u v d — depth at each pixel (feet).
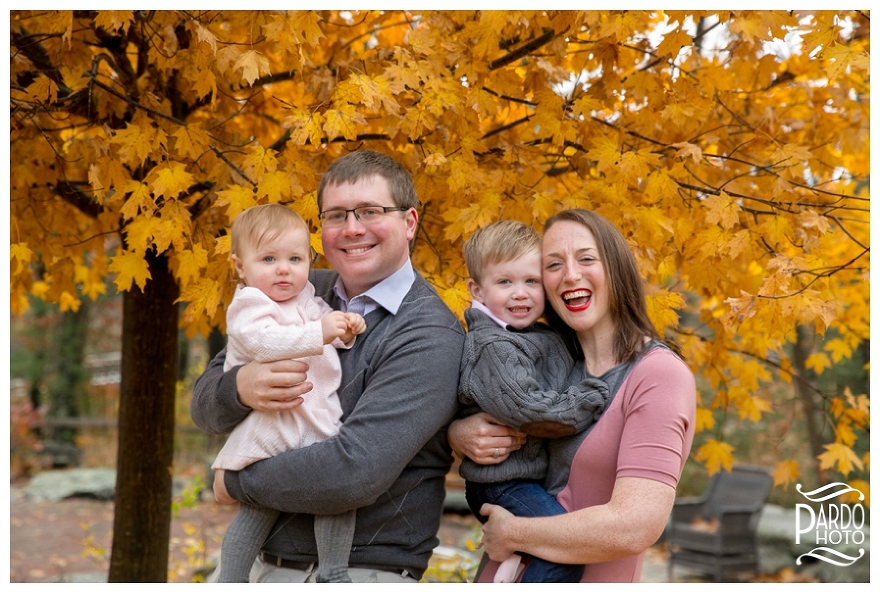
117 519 13.74
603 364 7.81
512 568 7.45
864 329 13.03
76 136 13.01
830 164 12.05
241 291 7.83
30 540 26.94
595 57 10.23
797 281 10.38
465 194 9.87
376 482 7.23
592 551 6.88
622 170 9.73
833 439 17.46
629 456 7.04
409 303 8.02
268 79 11.41
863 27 10.87
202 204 10.59
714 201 9.77
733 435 30.91
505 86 10.44
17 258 9.80
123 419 13.84
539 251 8.15
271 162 9.45
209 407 7.88
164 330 13.82
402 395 7.41
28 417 39.65
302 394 7.65
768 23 9.37
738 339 13.58
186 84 11.96
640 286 7.84
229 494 7.70
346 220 8.01
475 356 7.70
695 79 10.71
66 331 44.80
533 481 7.84
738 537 23.27
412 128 9.57
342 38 11.87
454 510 31.32
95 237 12.54
